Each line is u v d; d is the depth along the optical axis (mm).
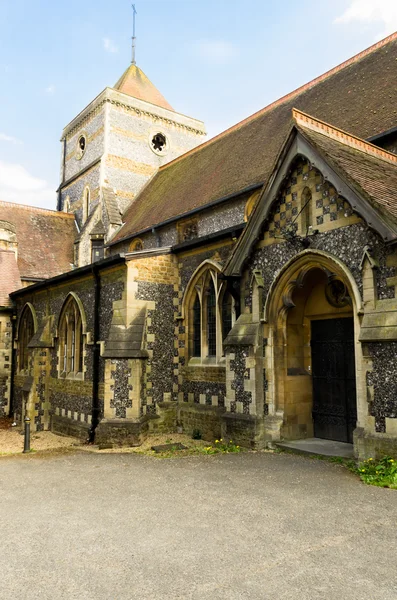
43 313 17688
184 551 4605
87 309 14453
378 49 16047
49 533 5195
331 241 8750
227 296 12328
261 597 3701
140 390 12086
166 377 13133
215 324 12711
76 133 31766
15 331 20641
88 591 3846
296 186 9609
